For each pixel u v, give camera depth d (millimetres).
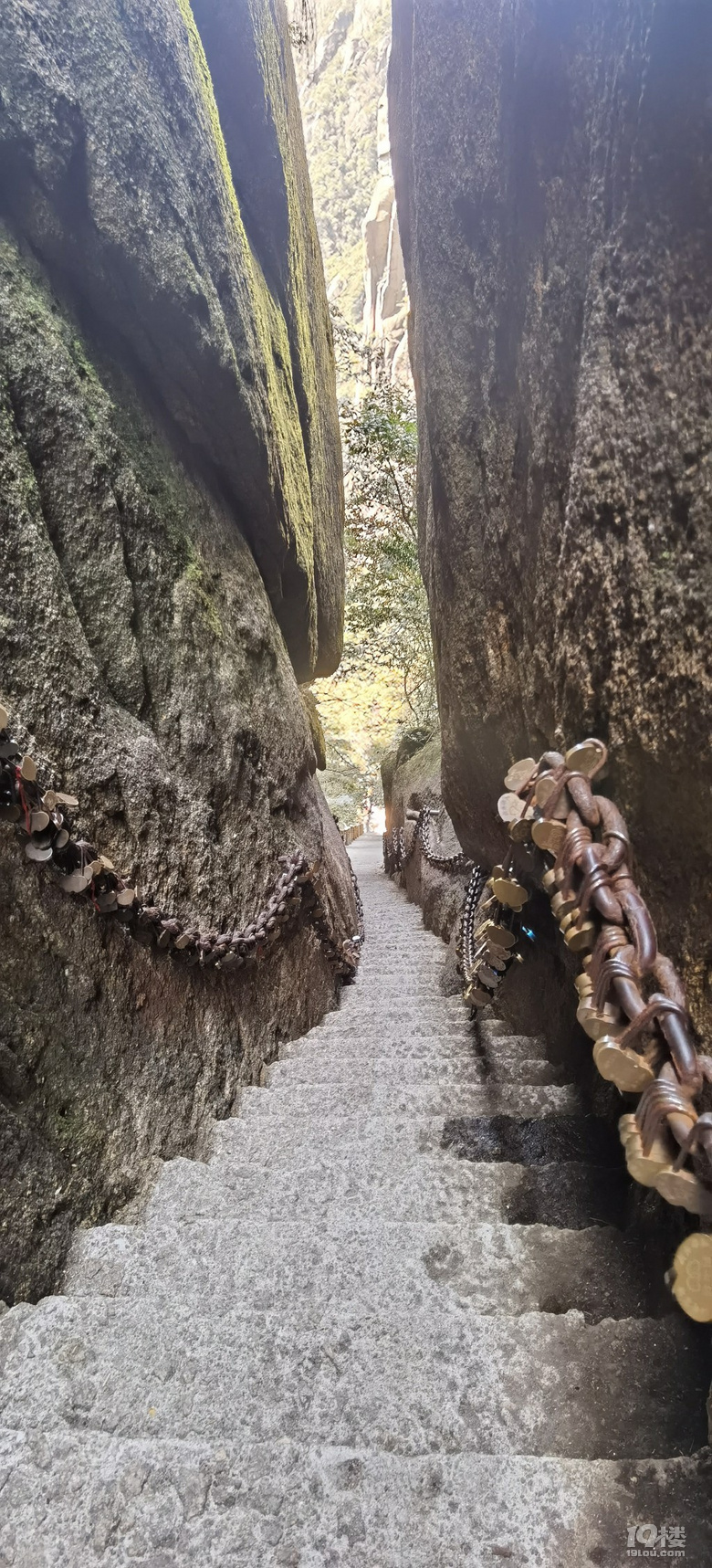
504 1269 1505
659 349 974
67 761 1919
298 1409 1179
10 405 1883
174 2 2684
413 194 2928
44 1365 1303
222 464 3104
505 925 2217
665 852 1081
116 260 2262
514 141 1619
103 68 2221
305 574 4445
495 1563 912
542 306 1461
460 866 5445
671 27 882
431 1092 2457
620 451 1061
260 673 3205
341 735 19547
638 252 1002
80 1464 1074
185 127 2672
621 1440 1091
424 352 2770
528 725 1799
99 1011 1913
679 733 968
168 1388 1237
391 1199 1840
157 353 2525
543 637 1505
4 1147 1558
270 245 4324
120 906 1959
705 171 861
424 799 8117
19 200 1998
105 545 2188
